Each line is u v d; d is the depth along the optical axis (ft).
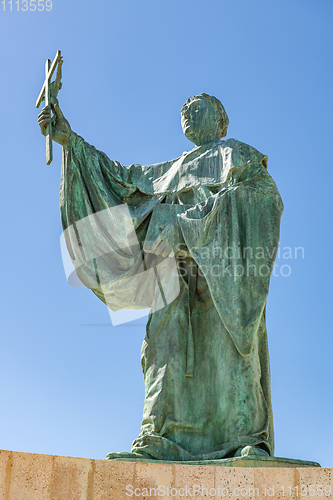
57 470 34.91
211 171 48.03
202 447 41.57
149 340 44.19
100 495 34.96
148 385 43.16
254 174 47.01
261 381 43.68
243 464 38.52
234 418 41.39
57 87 49.16
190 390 42.91
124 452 40.06
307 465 38.99
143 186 49.16
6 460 34.47
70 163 48.21
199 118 50.16
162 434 41.60
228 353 42.75
